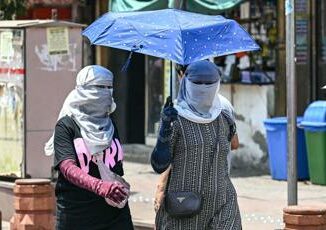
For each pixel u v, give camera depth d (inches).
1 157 815.7
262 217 770.8
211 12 904.3
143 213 785.6
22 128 794.2
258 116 1024.2
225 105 522.9
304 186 931.3
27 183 704.4
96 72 442.6
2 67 807.1
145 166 1084.5
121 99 1240.8
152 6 919.7
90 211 441.7
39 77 795.4
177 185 456.4
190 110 455.2
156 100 1200.8
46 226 706.8
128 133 1240.8
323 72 1011.3
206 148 454.0
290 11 592.4
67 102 448.8
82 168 442.0
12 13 999.6
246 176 999.0
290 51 594.6
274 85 1010.7
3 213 804.0
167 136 453.1
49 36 796.6
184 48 481.4
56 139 444.8
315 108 922.1
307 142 930.1
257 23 1043.3
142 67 1238.3
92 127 443.2
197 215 454.9
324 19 1010.1
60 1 1186.6
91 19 1214.3
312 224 533.0
